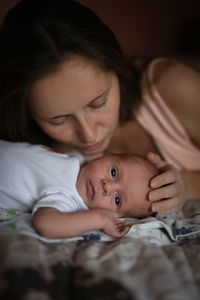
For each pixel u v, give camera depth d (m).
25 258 0.71
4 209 1.11
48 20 0.99
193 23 2.54
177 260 0.79
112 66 1.07
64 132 1.14
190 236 1.00
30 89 1.01
